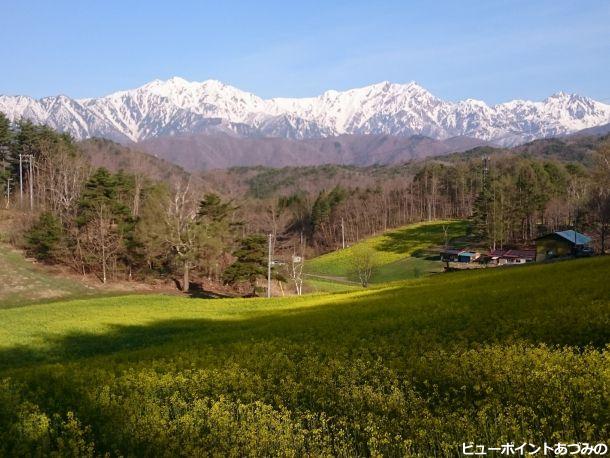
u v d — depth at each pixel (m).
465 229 130.75
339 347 19.75
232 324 34.72
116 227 73.75
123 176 95.88
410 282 54.28
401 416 11.59
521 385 12.14
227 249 76.62
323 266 112.69
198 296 69.56
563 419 9.73
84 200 75.12
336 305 37.88
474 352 15.20
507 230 109.38
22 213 91.50
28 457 11.61
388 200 156.75
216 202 75.31
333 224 145.12
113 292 68.44
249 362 18.81
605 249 80.12
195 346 24.61
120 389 16.95
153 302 50.44
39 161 110.19
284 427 11.71
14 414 14.71
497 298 27.05
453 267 95.56
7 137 109.31
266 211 116.31
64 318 40.28
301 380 15.68
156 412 13.33
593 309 19.64
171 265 77.56
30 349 29.75
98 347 30.06
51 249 72.62
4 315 41.84
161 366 19.73
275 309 42.66
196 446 11.47
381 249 122.56
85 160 118.81
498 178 145.75
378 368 15.53
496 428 10.12
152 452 11.76
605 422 9.95
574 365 12.74
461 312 24.17
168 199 76.94
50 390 17.69
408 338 19.62
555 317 19.39
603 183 84.19
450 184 165.62
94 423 13.97
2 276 67.44
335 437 11.25
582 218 94.19
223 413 12.79
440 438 10.31
